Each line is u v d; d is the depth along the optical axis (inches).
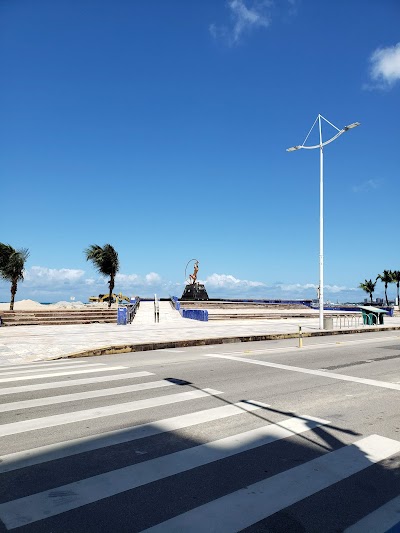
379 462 171.6
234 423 220.4
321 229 922.7
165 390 298.8
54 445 188.1
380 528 124.4
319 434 204.5
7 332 802.8
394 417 234.4
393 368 404.8
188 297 2298.2
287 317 1466.5
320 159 937.5
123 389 301.6
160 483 151.4
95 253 1800.0
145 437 198.4
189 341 637.9
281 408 251.1
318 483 152.5
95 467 164.7
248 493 144.4
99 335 736.3
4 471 161.0
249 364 426.9
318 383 327.6
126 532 121.3
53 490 145.9
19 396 279.6
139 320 1189.1
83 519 127.7
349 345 630.5
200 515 130.4
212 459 172.9
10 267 1317.7
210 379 341.7
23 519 127.6
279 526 124.9
